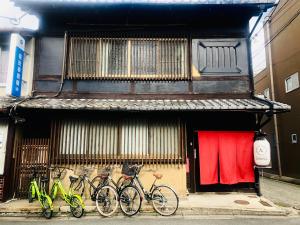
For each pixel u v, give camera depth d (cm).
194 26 1208
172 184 1035
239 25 1218
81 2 1083
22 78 1149
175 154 1047
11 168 1011
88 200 1000
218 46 1203
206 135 1112
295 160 1652
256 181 1120
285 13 1761
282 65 1820
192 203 956
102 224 769
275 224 774
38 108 979
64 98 1150
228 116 1159
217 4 1090
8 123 1027
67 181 1026
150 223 777
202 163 1098
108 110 986
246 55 1203
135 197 914
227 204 947
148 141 1053
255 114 1159
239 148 1110
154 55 1184
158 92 1169
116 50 1183
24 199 1005
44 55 1184
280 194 1229
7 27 1128
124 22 1195
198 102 1081
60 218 836
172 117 1066
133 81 1173
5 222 793
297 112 1630
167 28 1199
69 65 1171
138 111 1024
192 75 1179
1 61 1187
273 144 1961
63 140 1042
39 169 1032
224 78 1186
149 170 1044
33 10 1148
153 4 1093
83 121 1055
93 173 1034
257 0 1087
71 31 1189
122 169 961
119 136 1051
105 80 1170
